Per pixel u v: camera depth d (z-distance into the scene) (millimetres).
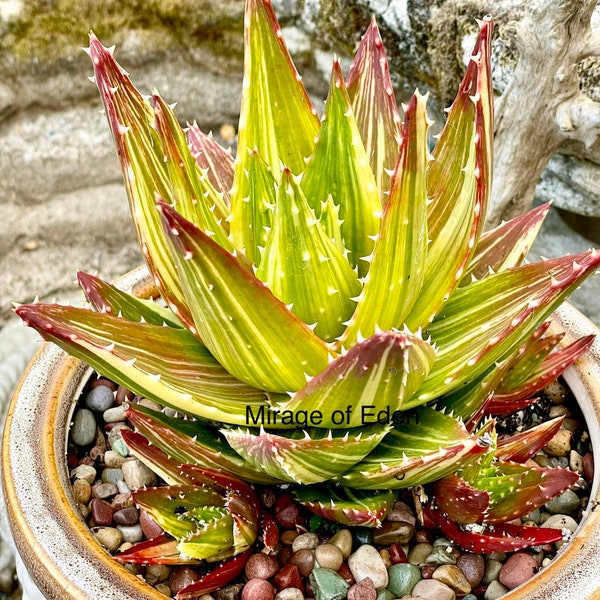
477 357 565
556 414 662
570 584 556
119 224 961
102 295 618
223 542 589
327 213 569
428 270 592
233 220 603
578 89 690
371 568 595
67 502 596
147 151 599
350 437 581
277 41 592
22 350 901
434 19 771
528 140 710
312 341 560
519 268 600
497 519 596
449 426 584
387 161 628
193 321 594
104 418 674
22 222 930
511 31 735
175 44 869
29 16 838
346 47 835
